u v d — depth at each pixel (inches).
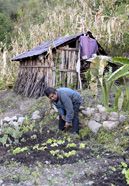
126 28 396.8
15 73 378.3
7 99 312.5
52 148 194.7
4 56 395.2
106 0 475.2
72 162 172.9
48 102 262.1
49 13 534.9
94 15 452.4
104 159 174.6
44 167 168.1
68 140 206.2
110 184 145.7
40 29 447.8
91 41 304.0
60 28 433.1
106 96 127.8
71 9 493.7
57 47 293.9
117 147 189.2
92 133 212.5
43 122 239.9
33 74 307.9
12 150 197.2
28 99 299.7
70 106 201.6
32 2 685.9
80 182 149.9
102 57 130.4
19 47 439.2
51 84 294.2
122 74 117.9
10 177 158.4
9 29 603.2
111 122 213.9
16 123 247.3
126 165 163.5
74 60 298.8
